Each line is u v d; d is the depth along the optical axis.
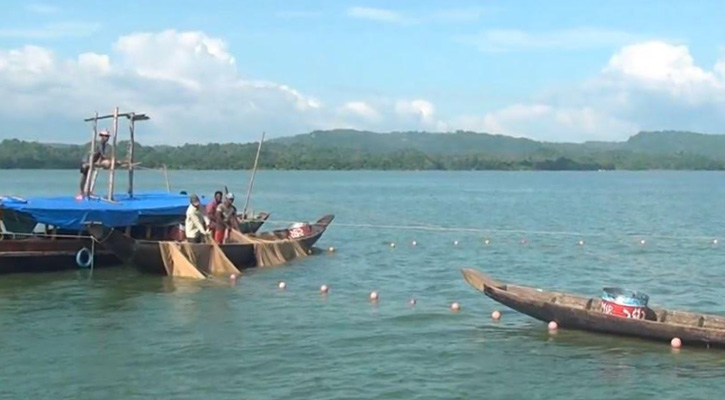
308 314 26.20
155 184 150.75
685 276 36.25
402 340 22.70
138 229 37.03
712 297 30.91
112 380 18.98
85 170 38.56
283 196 117.75
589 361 20.48
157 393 18.12
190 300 28.41
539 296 24.64
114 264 35.78
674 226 64.44
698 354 20.91
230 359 20.70
